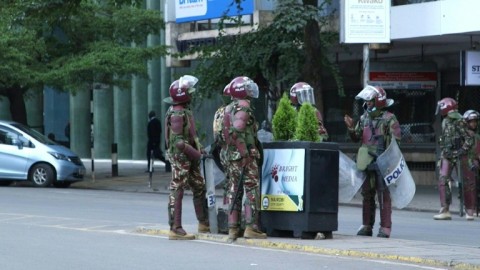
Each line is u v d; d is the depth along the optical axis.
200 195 23.16
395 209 36.69
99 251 20.39
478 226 29.34
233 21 46.62
